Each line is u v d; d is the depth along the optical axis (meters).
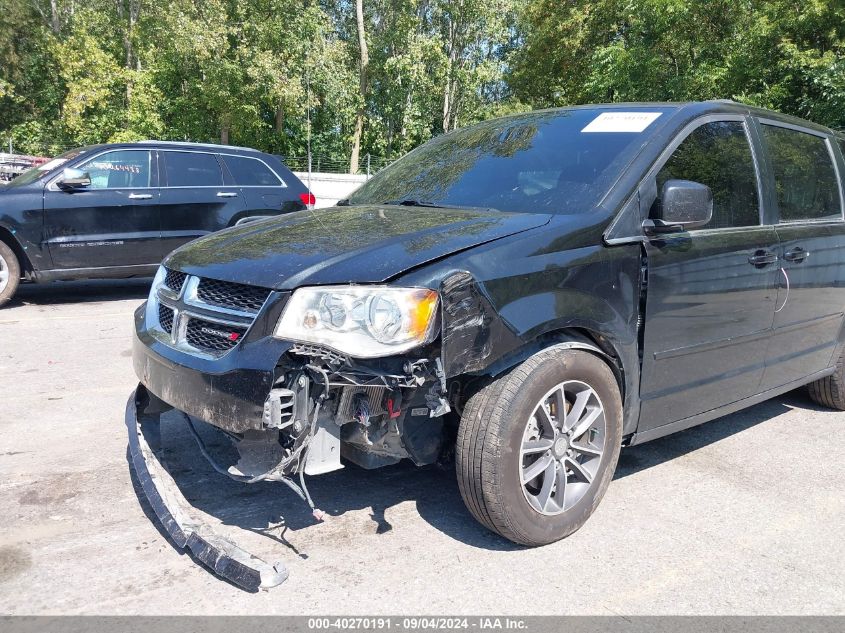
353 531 3.07
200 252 3.10
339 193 26.75
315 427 2.49
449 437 2.90
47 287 9.77
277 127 33.56
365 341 2.44
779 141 4.16
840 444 4.33
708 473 3.84
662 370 3.28
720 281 3.47
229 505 3.27
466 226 2.91
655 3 17.38
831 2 14.62
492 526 2.83
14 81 34.53
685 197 3.07
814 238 4.13
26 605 2.51
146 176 8.45
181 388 2.76
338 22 38.50
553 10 25.80
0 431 4.22
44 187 7.88
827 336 4.45
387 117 34.97
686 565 2.89
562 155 3.53
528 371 2.72
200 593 2.60
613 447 3.09
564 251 2.85
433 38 33.38
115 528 3.07
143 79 29.50
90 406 4.70
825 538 3.16
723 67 16.88
